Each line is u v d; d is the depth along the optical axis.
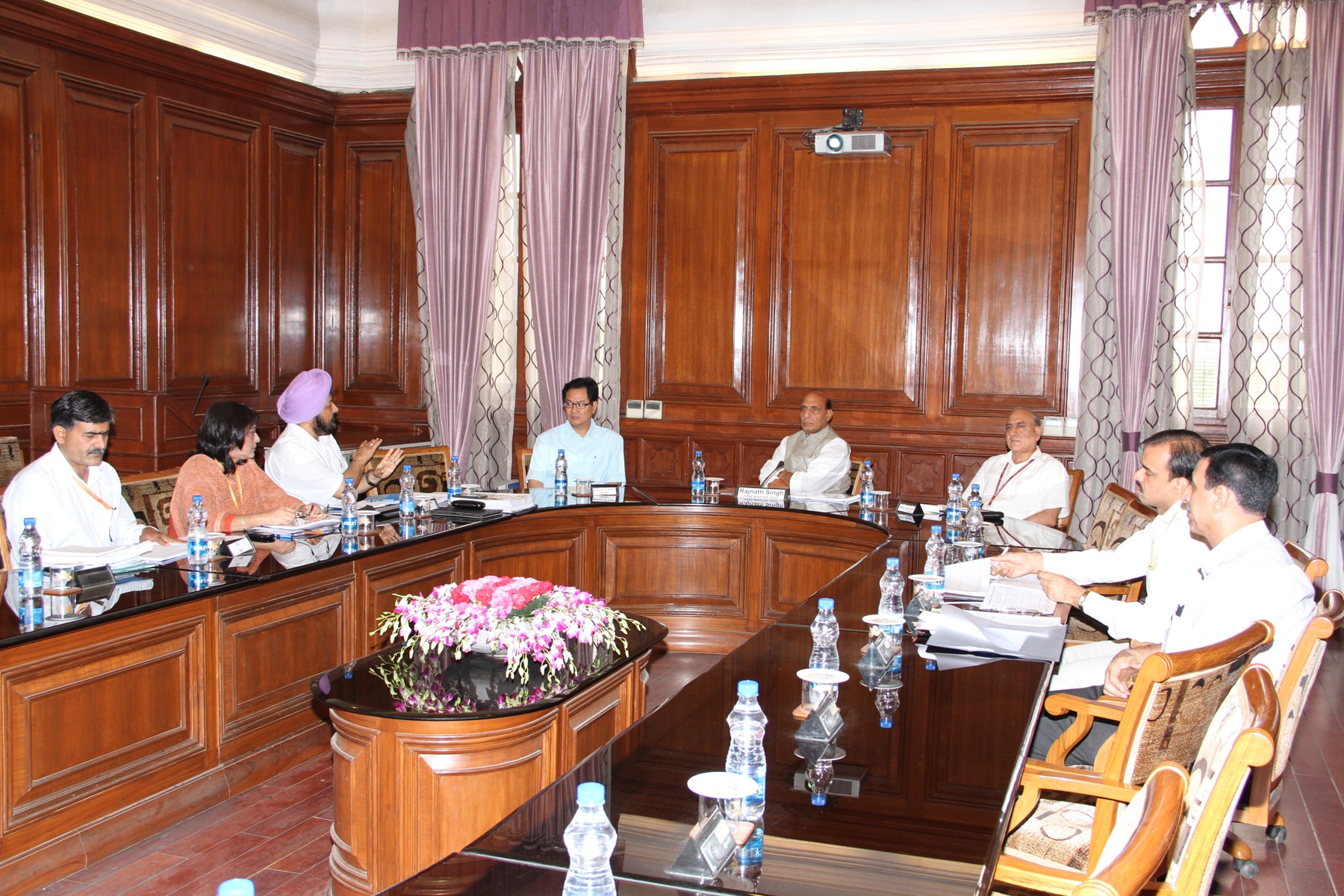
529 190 7.29
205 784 3.36
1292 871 3.19
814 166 7.20
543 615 2.84
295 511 4.36
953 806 1.67
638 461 7.64
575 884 1.38
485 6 7.30
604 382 7.36
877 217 7.11
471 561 4.79
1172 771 1.21
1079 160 6.72
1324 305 6.10
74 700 2.90
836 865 1.46
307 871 3.05
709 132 7.35
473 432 7.64
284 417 5.17
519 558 5.16
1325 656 5.61
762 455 7.40
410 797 2.52
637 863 1.46
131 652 3.07
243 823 3.35
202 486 4.18
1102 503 4.79
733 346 7.42
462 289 7.54
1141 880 0.97
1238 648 2.04
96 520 3.80
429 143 7.50
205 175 7.09
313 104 7.79
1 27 5.73
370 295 8.19
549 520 5.30
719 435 7.44
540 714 2.61
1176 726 2.05
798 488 5.89
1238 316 6.35
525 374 7.82
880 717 2.12
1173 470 3.29
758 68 7.16
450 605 2.87
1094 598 3.20
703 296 7.46
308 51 7.76
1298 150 6.18
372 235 8.13
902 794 1.72
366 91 7.95
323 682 2.72
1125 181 6.36
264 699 3.59
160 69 6.62
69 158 6.20
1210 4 6.22
